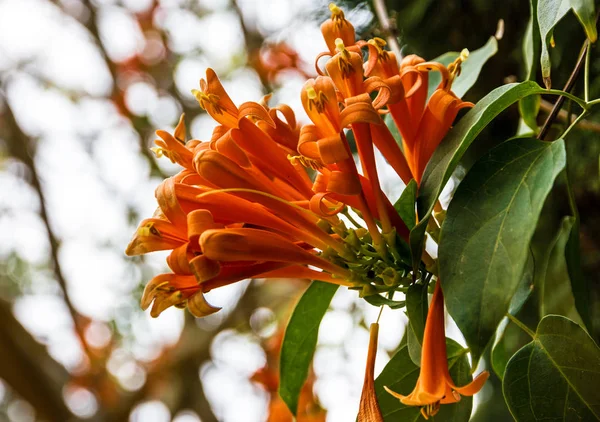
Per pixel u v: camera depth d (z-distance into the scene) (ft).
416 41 2.96
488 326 1.63
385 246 1.87
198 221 1.79
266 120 1.85
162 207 1.81
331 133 1.80
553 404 1.84
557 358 1.86
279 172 1.87
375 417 1.79
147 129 6.24
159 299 1.82
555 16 1.88
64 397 6.04
